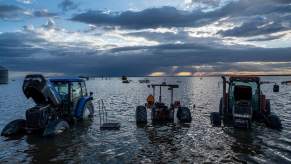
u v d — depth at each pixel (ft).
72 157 31.40
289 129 44.88
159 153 32.78
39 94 41.88
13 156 31.86
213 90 170.19
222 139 38.73
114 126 45.34
